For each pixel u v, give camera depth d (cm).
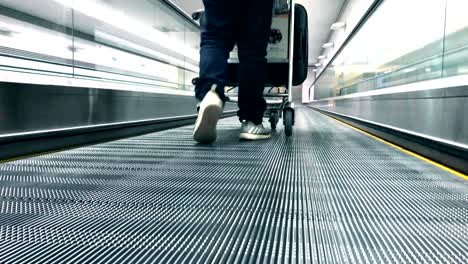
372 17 399
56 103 176
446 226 74
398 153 181
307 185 108
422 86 195
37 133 161
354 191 102
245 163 142
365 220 77
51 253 58
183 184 107
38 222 73
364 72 442
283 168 134
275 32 250
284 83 274
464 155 130
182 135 252
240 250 60
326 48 1756
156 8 371
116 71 310
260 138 218
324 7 1074
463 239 66
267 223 74
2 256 56
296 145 201
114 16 303
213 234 67
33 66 205
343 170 133
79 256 57
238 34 183
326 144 213
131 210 81
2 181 108
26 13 208
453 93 147
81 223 73
